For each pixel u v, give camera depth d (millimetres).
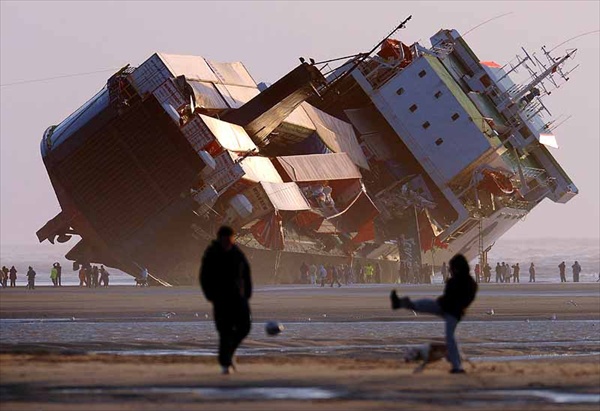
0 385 38781
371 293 180375
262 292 185250
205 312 117875
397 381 41000
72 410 32906
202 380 40500
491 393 38344
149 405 34094
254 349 70875
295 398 36156
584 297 164500
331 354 67438
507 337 84188
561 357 67375
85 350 68250
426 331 90062
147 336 82562
